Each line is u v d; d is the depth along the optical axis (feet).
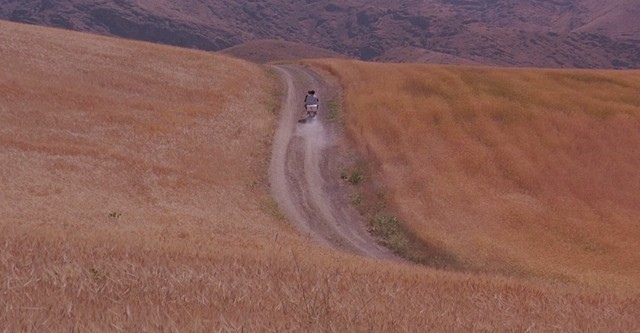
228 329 19.24
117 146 125.59
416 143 147.23
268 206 112.98
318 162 139.03
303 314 23.16
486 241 102.47
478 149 143.84
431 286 43.83
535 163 139.54
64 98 148.25
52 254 33.35
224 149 137.49
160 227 81.05
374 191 123.75
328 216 114.21
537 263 95.20
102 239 50.75
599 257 101.24
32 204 85.51
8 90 144.66
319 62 239.71
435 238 102.01
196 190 110.93
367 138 149.48
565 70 220.23
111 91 164.25
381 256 98.63
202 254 44.86
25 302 21.20
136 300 23.53
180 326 19.29
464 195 122.01
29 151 112.47
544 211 118.52
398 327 25.22
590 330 33.96
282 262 44.80
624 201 126.72
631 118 169.07
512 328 31.37
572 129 159.22
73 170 107.24
